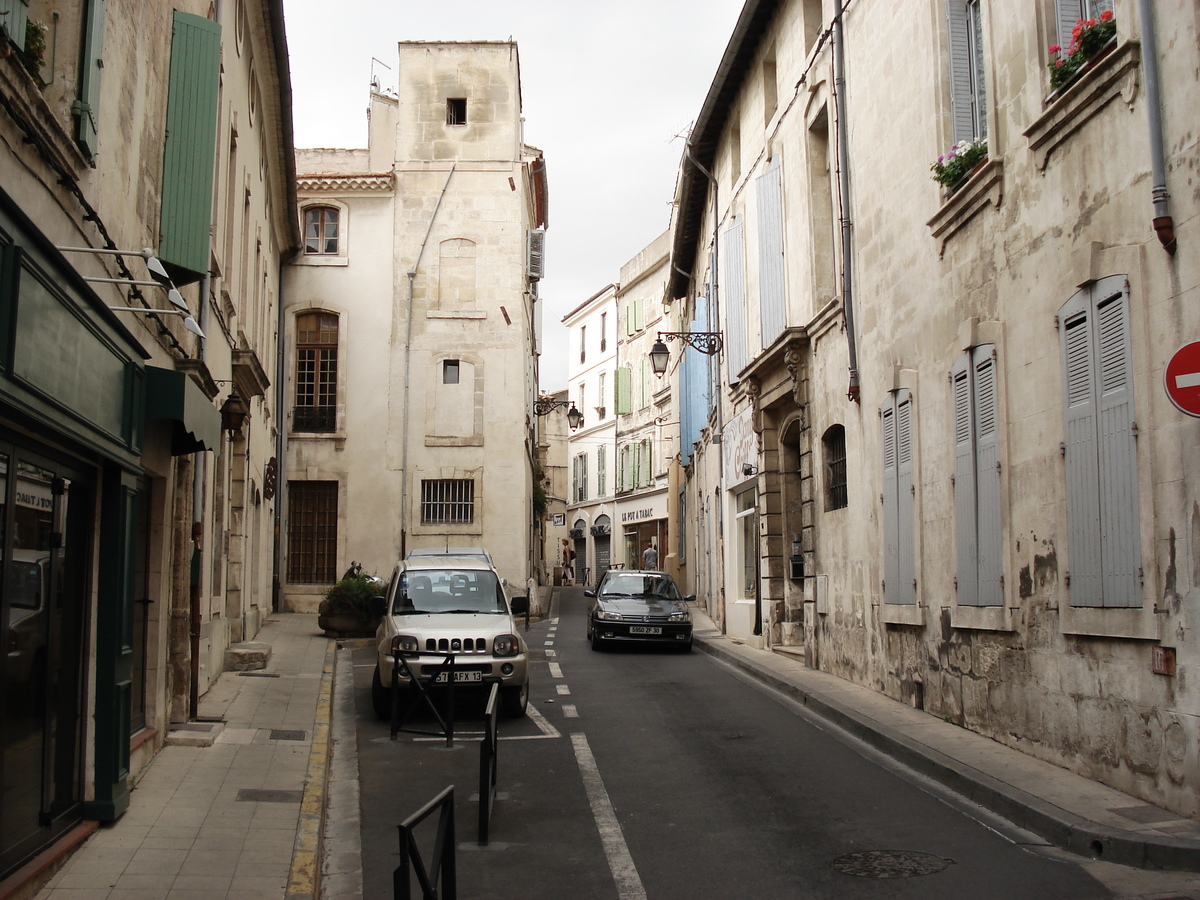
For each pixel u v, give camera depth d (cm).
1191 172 707
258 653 1594
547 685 1547
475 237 3081
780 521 1936
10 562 570
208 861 652
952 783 886
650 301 4672
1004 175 984
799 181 1728
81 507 727
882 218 1329
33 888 584
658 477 4494
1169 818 712
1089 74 816
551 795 879
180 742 1006
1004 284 987
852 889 626
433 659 1213
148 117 901
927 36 1183
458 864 690
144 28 871
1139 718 769
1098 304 817
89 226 702
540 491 4366
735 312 2228
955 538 1095
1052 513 893
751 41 2044
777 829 766
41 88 616
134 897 581
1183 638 714
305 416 2978
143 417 808
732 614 2286
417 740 1123
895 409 1274
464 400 3020
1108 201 810
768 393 1909
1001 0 995
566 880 656
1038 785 822
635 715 1273
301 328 3033
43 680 637
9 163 546
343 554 2928
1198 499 698
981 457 1030
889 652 1305
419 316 3034
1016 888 619
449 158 3108
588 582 5597
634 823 788
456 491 2989
